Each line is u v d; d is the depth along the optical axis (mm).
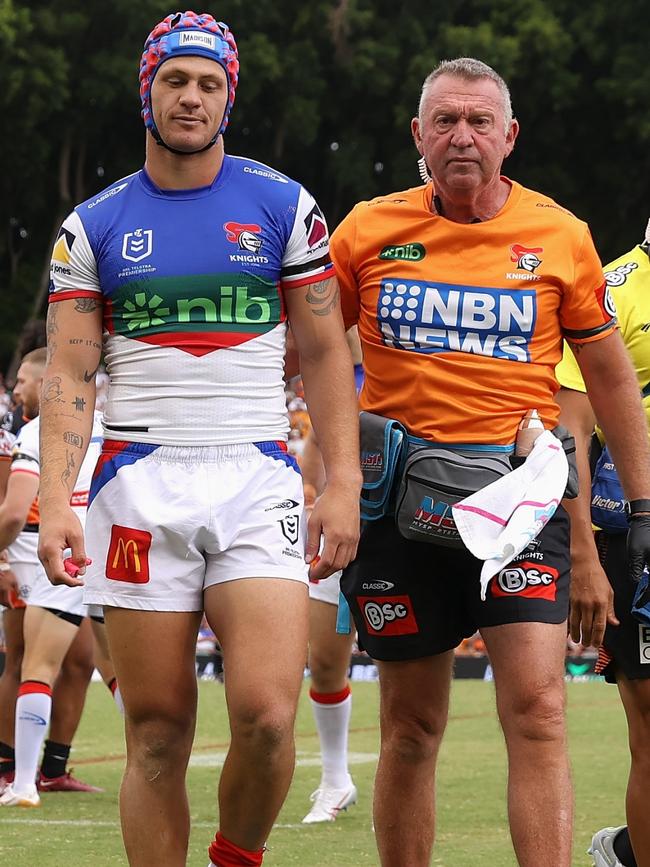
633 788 6125
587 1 47344
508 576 5523
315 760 11914
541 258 5695
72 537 5023
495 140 5645
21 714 9523
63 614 9609
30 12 43625
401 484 5621
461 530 5402
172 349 5121
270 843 7910
